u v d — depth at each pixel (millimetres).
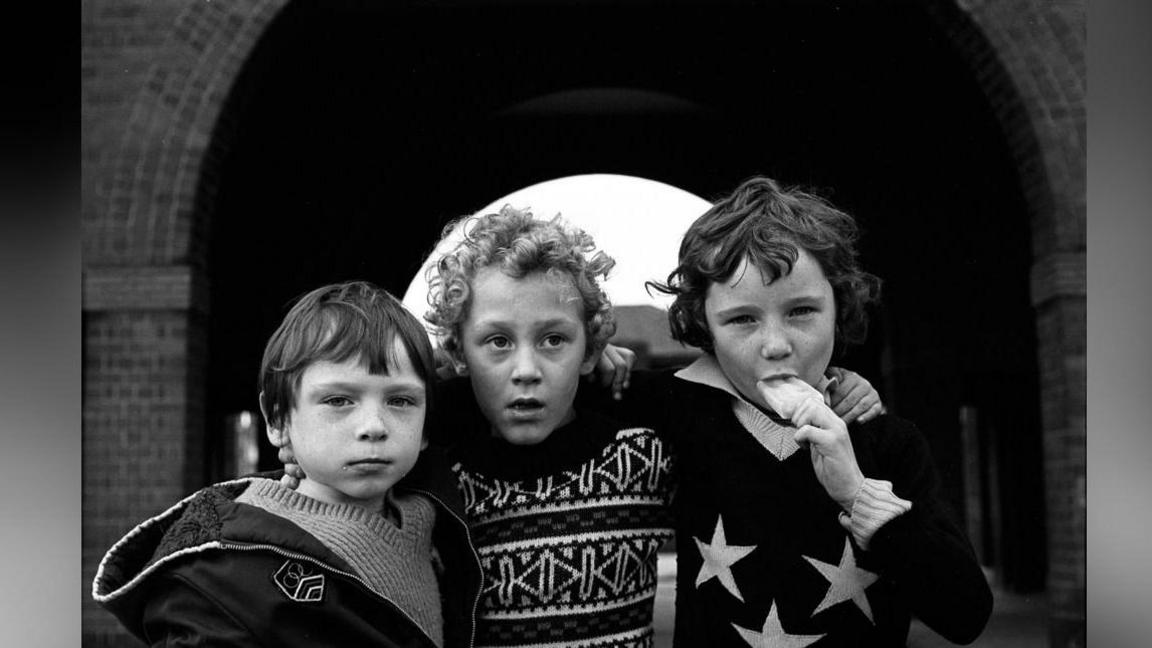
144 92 4457
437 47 7043
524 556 1546
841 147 7805
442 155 9062
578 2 6617
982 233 7281
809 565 1536
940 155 6730
